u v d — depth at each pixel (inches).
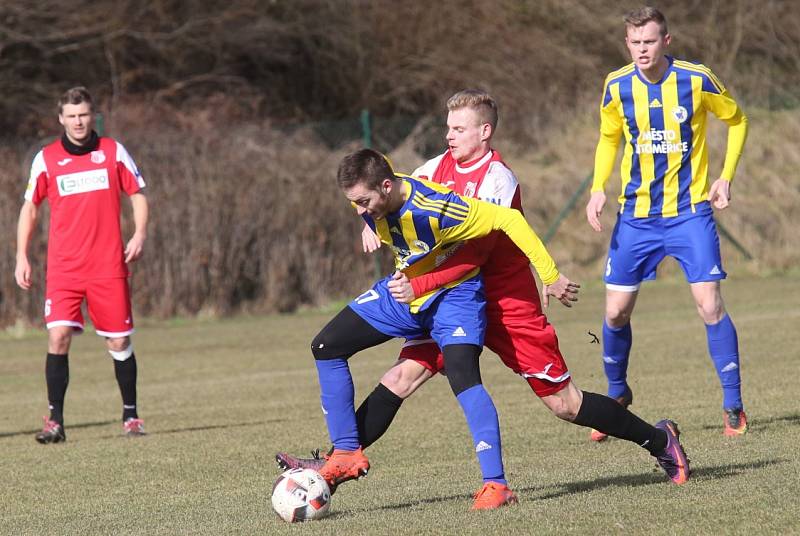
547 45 3828.7
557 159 3157.0
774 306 2026.3
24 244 1071.6
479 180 674.8
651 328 1815.9
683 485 675.4
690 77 872.3
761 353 1413.6
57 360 1058.7
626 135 901.8
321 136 2783.0
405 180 627.5
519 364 657.6
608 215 2938.0
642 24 863.7
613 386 932.6
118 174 1072.8
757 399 1056.8
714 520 573.3
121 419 1194.0
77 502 766.5
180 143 2396.7
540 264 625.0
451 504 660.1
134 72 3297.2
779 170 3100.4
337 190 2522.1
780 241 2866.6
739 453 786.8
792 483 655.8
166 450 963.3
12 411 1298.0
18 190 2262.6
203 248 2373.3
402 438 958.4
